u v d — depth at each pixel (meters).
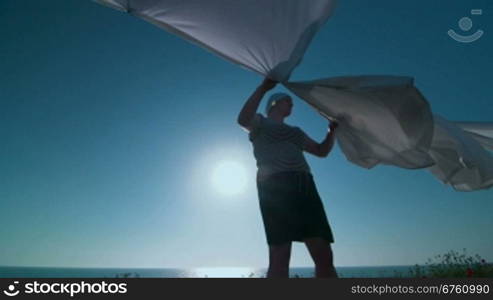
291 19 2.00
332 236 2.11
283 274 1.97
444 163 2.88
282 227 2.02
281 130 2.20
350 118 2.39
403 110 2.22
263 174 2.13
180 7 1.95
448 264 5.54
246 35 2.00
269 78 2.06
